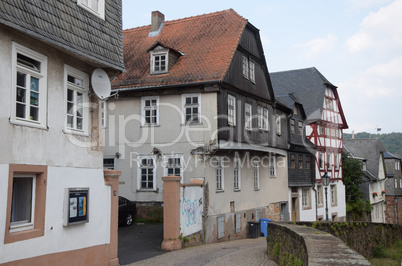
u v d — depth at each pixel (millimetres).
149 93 20406
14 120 8234
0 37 7961
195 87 19531
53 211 9273
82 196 10211
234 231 21641
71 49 9469
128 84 20484
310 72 39719
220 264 11922
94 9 10914
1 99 7914
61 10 9461
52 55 9523
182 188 15625
